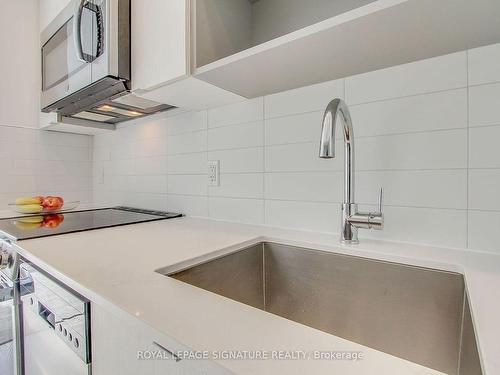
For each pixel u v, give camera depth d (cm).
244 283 78
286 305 81
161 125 139
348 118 71
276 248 84
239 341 31
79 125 152
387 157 77
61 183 170
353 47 65
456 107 68
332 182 87
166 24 83
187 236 85
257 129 103
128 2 94
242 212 108
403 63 74
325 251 75
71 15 106
